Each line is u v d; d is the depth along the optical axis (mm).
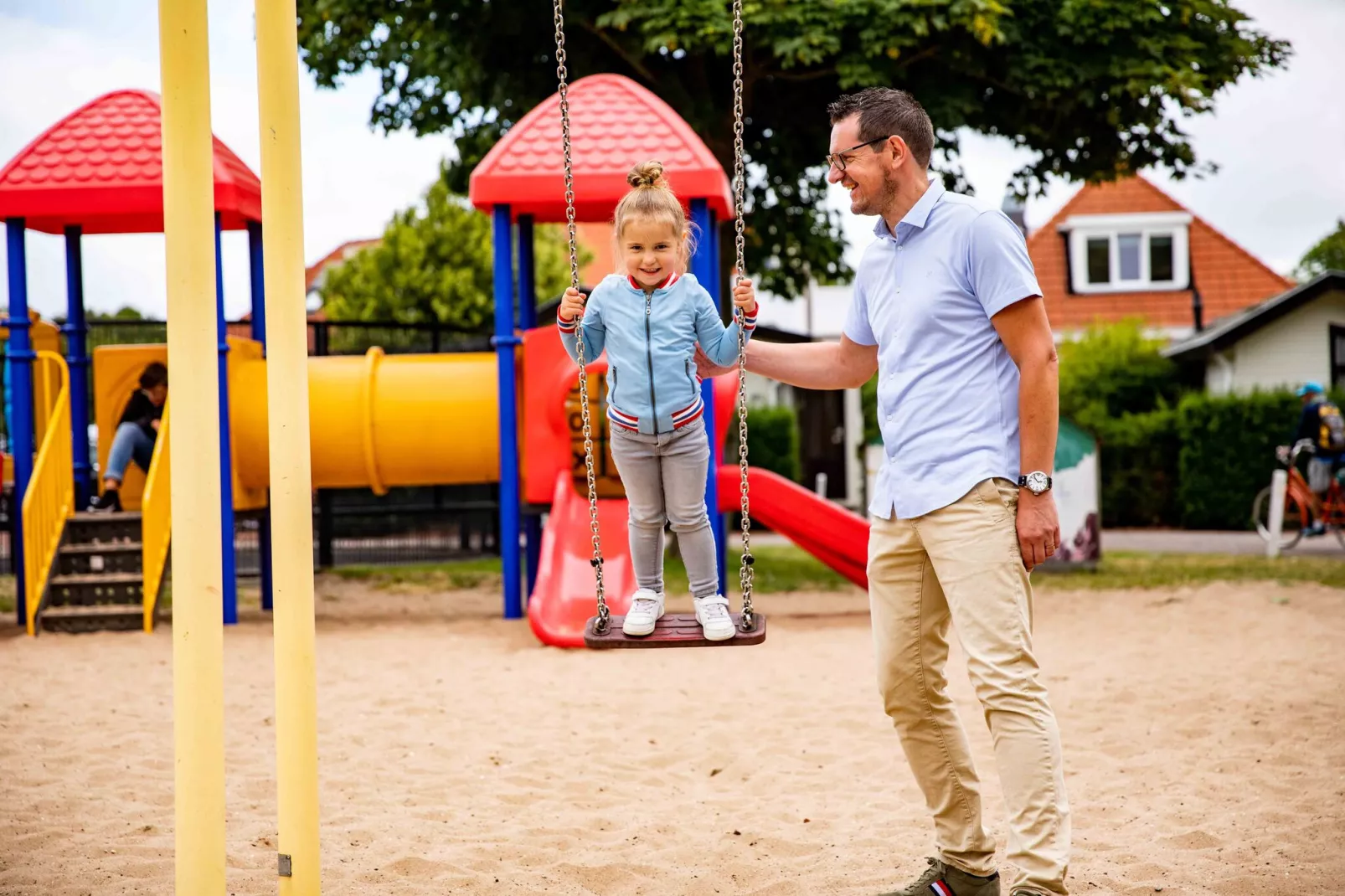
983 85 13320
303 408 3207
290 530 3184
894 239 3400
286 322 3180
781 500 9945
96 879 3891
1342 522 14680
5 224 10031
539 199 9523
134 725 6266
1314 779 4922
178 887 3000
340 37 14273
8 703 6832
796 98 14312
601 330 4008
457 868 3998
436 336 14141
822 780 5168
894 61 12336
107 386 11141
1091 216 27781
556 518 9430
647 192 3916
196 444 2986
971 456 3189
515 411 10047
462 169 15367
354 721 6367
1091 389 21734
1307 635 8508
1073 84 12523
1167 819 4430
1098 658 7918
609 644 3693
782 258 16562
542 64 13625
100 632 9766
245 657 8516
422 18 13156
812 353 3873
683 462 3961
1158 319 27094
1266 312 22031
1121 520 20797
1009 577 3146
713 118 13320
